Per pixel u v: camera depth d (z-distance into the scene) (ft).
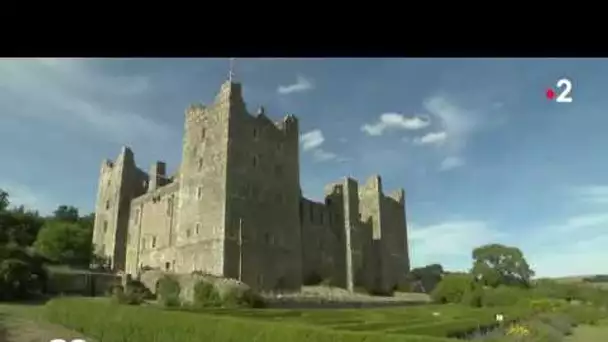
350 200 306.35
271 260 224.74
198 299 166.30
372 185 338.75
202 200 222.28
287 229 238.48
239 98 232.94
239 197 218.38
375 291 303.68
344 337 54.85
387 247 330.13
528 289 281.13
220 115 229.04
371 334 53.98
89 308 106.52
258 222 223.92
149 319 86.58
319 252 279.49
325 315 117.39
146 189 299.58
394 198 358.23
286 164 248.73
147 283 186.29
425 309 172.04
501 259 360.69
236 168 221.25
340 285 287.69
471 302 234.79
